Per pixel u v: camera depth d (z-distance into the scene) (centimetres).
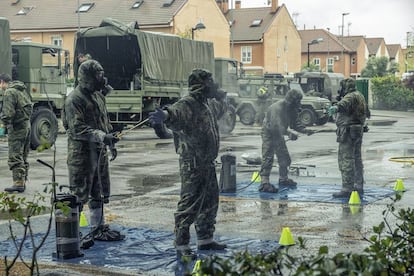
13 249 699
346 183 1050
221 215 909
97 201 739
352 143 1045
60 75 2134
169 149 2000
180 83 2516
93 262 645
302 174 1376
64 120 720
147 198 1072
